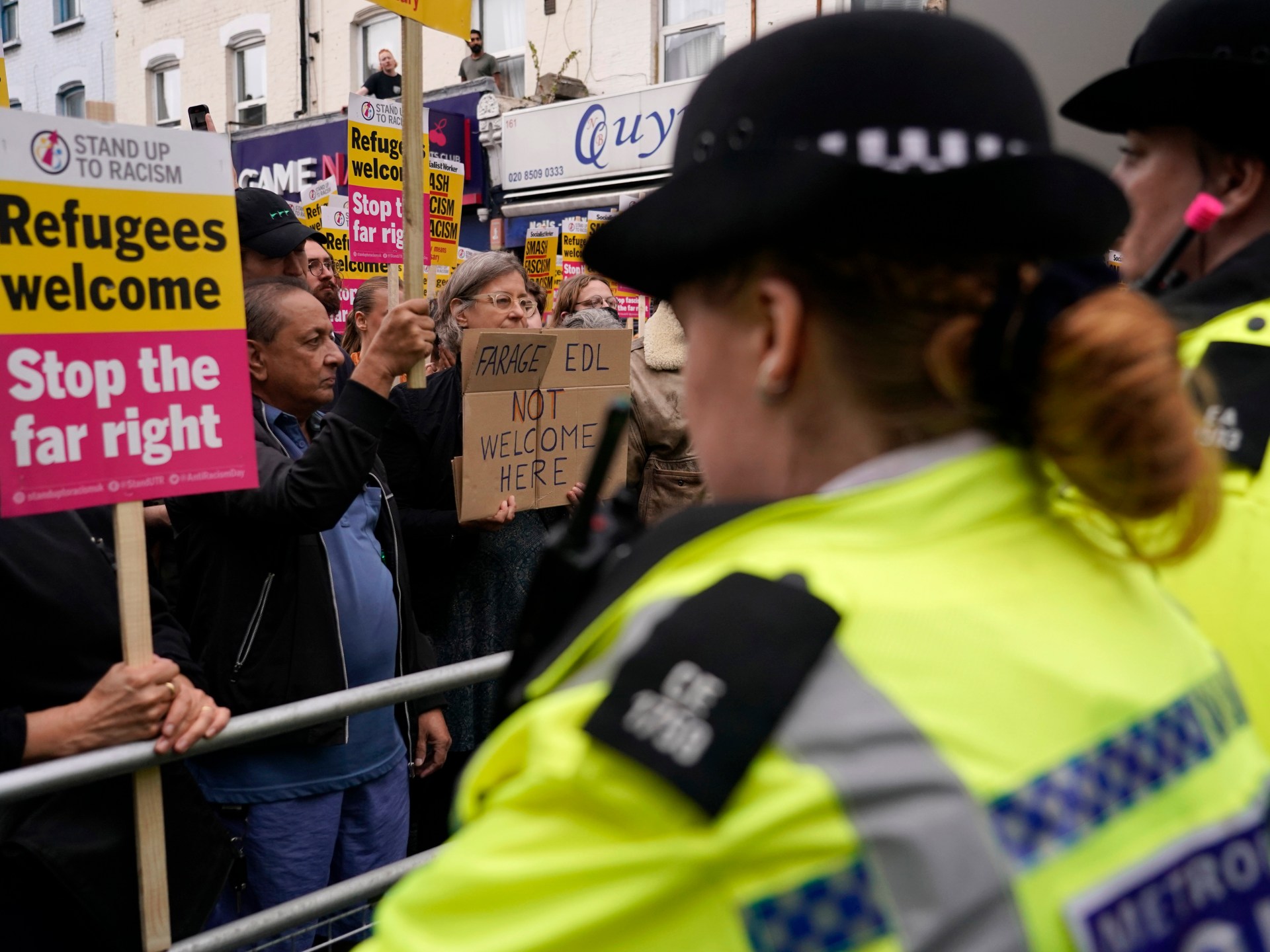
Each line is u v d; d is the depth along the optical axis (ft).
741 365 2.28
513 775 2.21
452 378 10.53
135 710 5.50
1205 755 2.19
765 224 2.09
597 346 10.26
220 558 7.58
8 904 5.59
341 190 42.75
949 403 2.19
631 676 1.92
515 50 40.88
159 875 5.72
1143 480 2.14
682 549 2.20
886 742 1.84
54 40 56.85
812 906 1.78
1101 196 2.23
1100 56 7.45
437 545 10.04
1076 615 2.15
